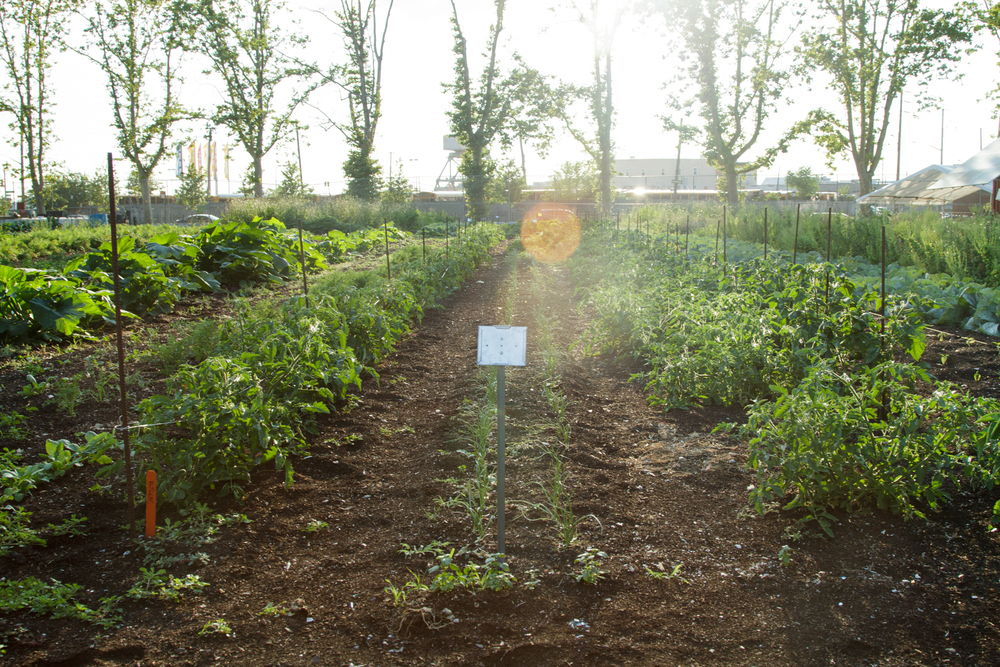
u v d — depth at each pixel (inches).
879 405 174.1
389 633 124.9
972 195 1221.7
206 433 168.1
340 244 730.8
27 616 128.3
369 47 1648.6
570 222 956.6
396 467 200.2
